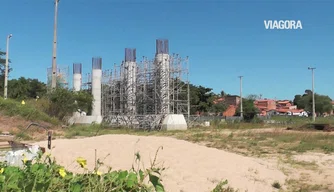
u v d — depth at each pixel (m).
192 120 46.34
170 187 7.84
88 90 52.69
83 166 3.58
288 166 13.23
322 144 20.92
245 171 10.48
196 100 71.56
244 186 8.88
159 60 43.62
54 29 36.47
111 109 53.12
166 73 43.38
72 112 38.03
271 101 130.50
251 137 26.45
